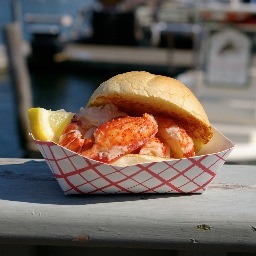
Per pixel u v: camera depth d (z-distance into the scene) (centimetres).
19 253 65
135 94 69
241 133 297
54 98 630
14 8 523
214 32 328
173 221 63
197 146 74
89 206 65
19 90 450
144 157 67
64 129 71
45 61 738
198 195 69
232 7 330
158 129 70
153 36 866
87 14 937
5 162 78
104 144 67
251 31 323
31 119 71
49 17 843
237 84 326
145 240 63
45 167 76
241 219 63
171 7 493
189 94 71
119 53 795
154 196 68
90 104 72
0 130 494
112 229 63
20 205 65
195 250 64
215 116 314
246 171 77
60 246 67
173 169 67
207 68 329
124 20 873
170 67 715
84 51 802
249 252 64
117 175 67
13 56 453
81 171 66
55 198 67
